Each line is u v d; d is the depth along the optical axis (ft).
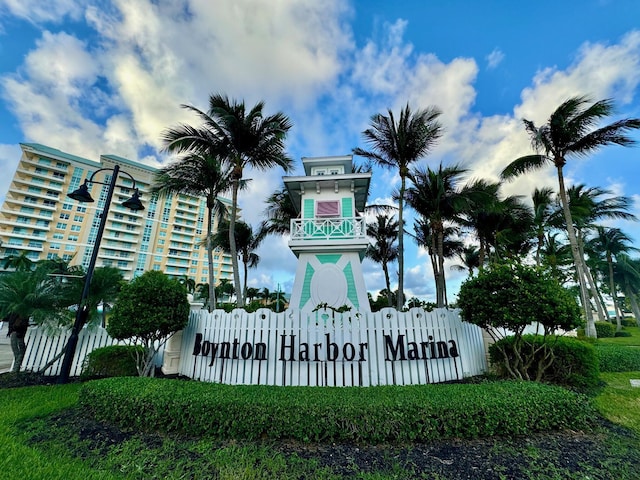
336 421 12.83
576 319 20.53
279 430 12.89
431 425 12.87
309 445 12.45
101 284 28.96
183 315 24.67
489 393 14.76
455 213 57.31
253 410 13.33
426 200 53.93
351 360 21.48
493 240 69.62
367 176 43.34
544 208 67.26
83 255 240.94
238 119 46.62
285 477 10.16
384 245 86.43
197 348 24.99
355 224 41.52
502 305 21.26
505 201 64.18
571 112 46.88
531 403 14.03
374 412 12.94
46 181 236.84
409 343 22.44
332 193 45.88
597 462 11.25
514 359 23.90
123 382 17.03
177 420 13.73
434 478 10.16
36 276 25.76
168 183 50.31
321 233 42.06
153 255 278.05
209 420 13.39
